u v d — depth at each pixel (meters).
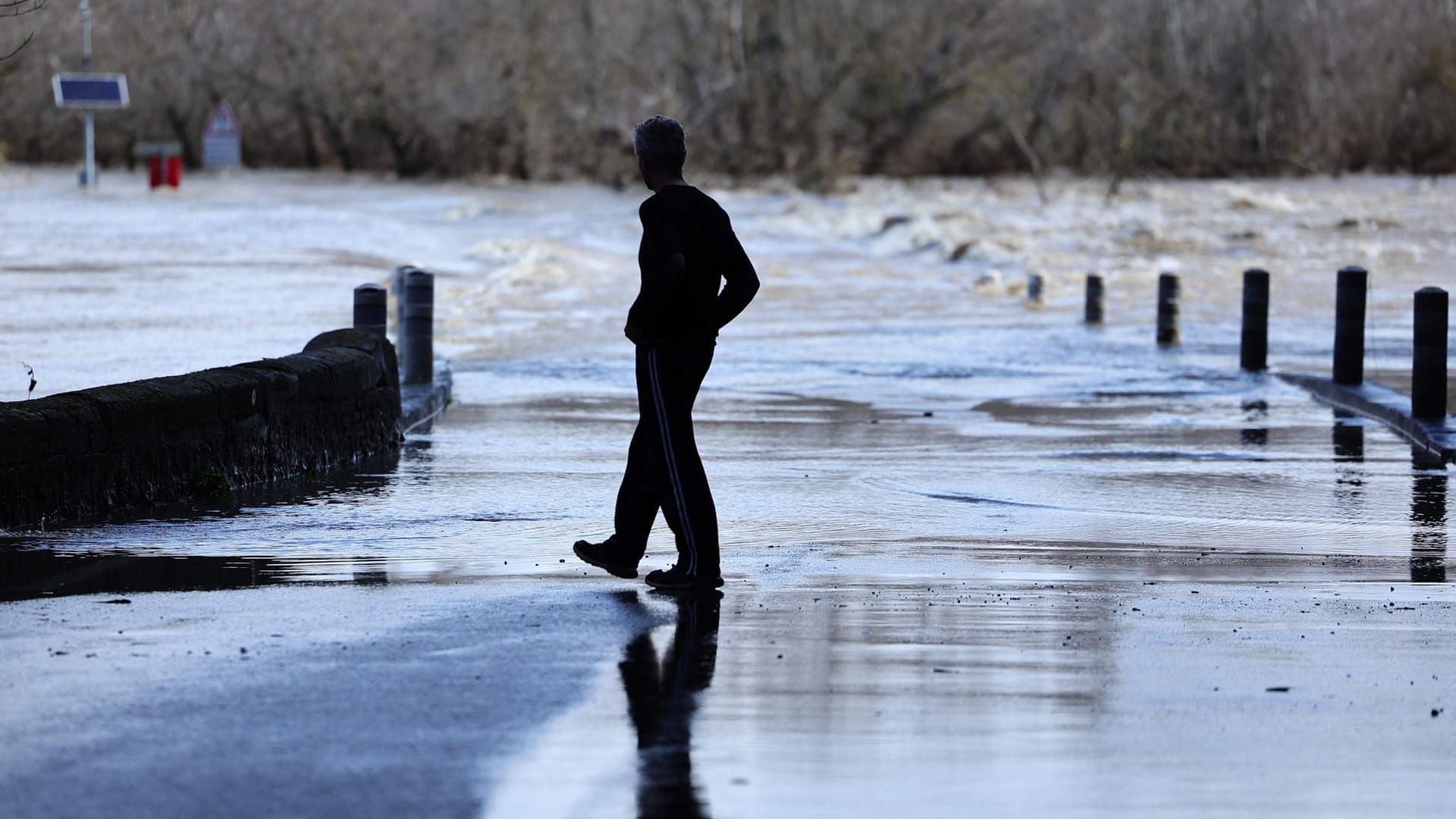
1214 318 107.75
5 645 25.47
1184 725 21.61
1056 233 178.62
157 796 18.41
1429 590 31.47
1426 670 24.75
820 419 62.16
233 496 42.31
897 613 28.62
